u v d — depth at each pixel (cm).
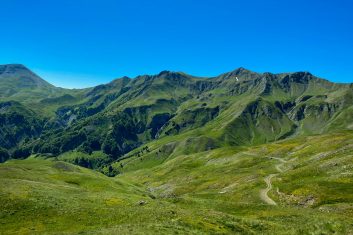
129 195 9588
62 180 12850
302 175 13450
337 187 10488
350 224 5419
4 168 12288
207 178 19862
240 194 13150
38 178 11775
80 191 9138
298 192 10825
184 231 4816
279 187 12219
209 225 5506
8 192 7388
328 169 13188
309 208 8919
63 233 4884
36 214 6431
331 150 17650
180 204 9238
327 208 8894
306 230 5003
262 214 7856
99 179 13800
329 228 5025
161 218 5769
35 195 7419
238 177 17512
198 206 8950
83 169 18462
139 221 5728
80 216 6341
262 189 13150
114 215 6288
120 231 4512
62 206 6931
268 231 5653
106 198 8200
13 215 6353
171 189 18950
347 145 17662
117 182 15100
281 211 8000
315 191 10488
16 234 5544
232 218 6225
